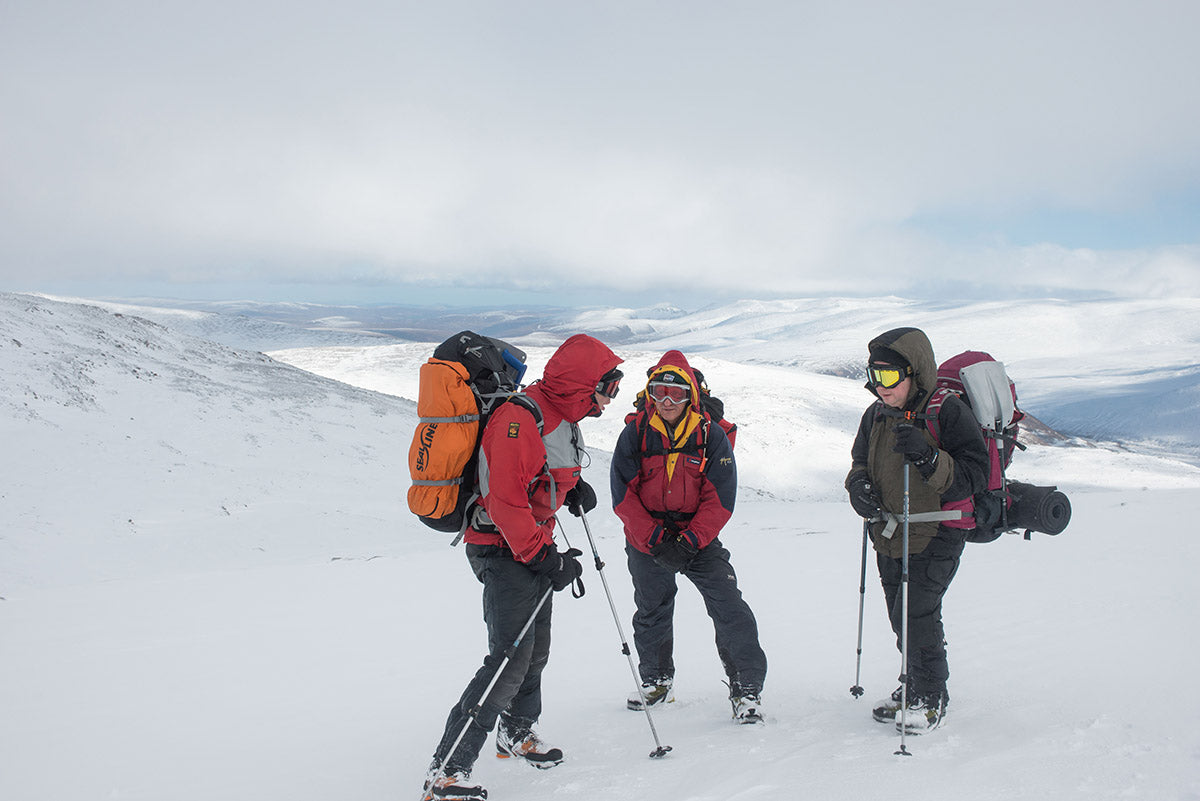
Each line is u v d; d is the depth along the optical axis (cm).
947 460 381
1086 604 599
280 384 4884
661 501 469
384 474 3691
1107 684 406
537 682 395
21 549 2322
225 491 3116
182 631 773
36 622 852
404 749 401
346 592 1028
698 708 470
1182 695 376
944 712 388
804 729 398
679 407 458
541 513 382
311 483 3388
